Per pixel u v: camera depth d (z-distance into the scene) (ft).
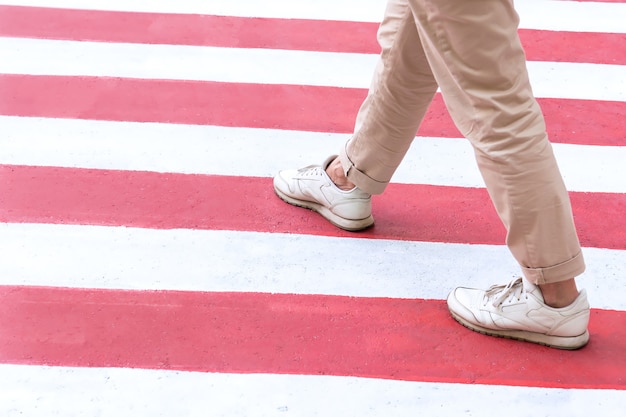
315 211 12.14
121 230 11.53
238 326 10.13
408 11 9.53
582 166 13.30
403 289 10.88
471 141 8.91
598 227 12.13
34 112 13.74
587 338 10.07
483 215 12.25
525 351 10.00
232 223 11.81
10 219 11.60
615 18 17.16
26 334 9.87
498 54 8.30
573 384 9.61
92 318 10.12
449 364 9.80
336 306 10.53
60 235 11.39
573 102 14.74
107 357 9.62
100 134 13.35
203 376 9.46
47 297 10.39
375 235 11.76
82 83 14.47
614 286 11.10
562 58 15.87
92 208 11.89
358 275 11.05
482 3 8.05
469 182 12.89
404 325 10.31
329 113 14.19
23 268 10.81
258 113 14.05
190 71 14.92
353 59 15.52
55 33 15.72
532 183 8.79
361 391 9.39
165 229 11.61
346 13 16.84
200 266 11.02
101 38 15.64
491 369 9.75
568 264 9.29
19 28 15.80
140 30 15.94
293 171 12.30
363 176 11.15
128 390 9.25
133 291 10.55
